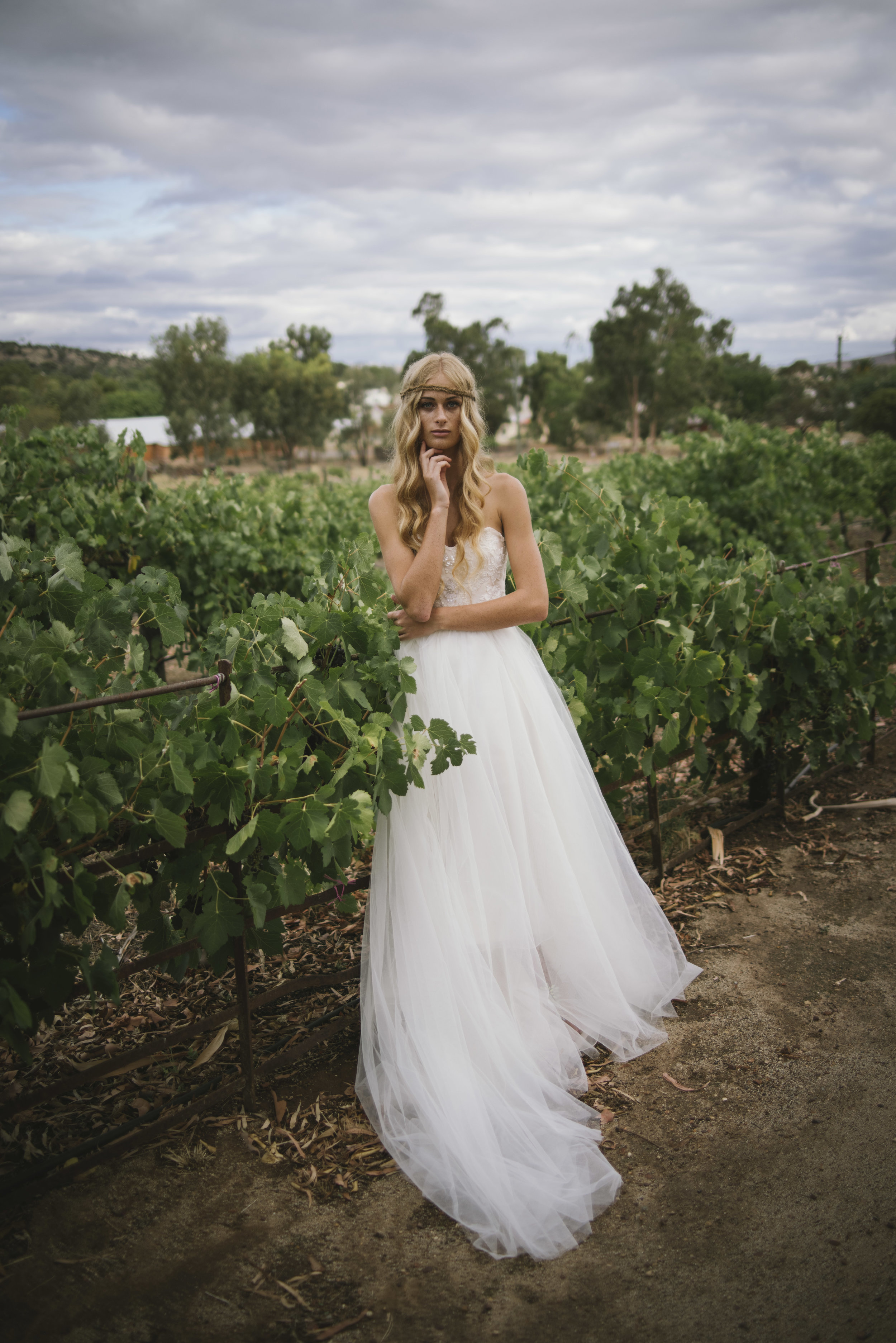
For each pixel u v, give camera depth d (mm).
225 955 2141
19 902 1747
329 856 2131
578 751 2641
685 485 8812
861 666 4004
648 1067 2352
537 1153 1952
